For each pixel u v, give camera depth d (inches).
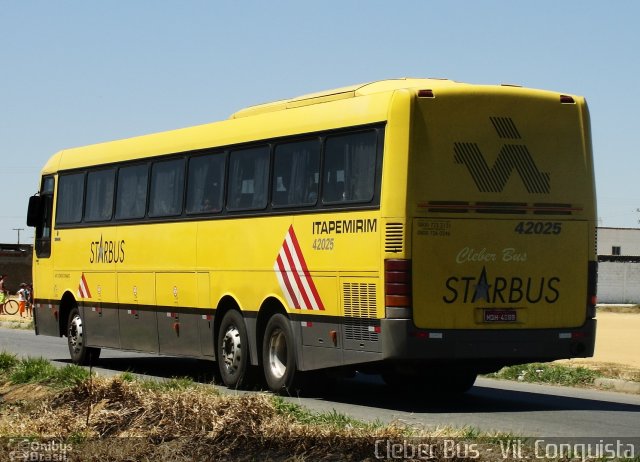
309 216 642.2
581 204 615.2
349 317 607.8
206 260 743.7
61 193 943.7
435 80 640.4
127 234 840.9
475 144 592.4
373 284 589.9
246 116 725.9
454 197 586.2
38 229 974.4
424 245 580.4
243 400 462.3
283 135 670.5
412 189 579.8
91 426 489.1
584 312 613.0
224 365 721.6
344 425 454.9
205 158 752.3
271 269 675.4
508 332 592.4
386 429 430.0
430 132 584.7
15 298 2652.6
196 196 758.5
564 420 564.7
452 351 582.2
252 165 700.7
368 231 594.6
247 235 700.0
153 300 805.9
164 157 799.1
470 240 587.8
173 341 784.3
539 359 605.0
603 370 832.3
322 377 667.4
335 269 618.2
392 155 583.2
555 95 612.4
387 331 578.2
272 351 677.9
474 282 587.8
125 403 514.6
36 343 1216.8
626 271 3467.0
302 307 646.5
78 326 914.1
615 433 516.4
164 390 540.4
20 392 633.0
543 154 607.2
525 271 598.2
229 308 729.0
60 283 938.7
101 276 876.6
